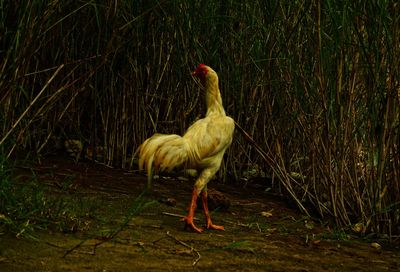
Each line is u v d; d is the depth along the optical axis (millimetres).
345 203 6062
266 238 4902
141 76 6859
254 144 6078
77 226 4430
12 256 3734
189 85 6980
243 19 6738
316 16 5488
